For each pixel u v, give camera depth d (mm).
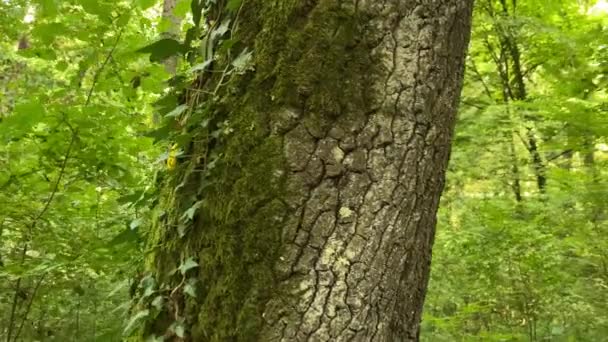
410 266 1559
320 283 1440
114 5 2672
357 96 1528
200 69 1695
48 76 5035
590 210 5332
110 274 3107
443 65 1638
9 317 3340
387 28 1572
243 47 1646
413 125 1562
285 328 1420
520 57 7598
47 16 2713
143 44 2836
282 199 1478
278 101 1535
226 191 1544
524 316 5223
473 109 6488
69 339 3357
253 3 1671
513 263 5074
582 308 4984
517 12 7586
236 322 1445
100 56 2852
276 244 1458
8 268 2713
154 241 1777
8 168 2908
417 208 1568
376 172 1511
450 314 6266
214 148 1616
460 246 5270
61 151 2885
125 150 3105
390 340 1517
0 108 3738
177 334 1535
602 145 5934
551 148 5766
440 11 1641
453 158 6262
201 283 1543
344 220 1474
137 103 3504
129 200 1898
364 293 1462
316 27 1557
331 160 1497
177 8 2682
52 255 2998
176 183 1701
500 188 6254
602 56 5996
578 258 5188
